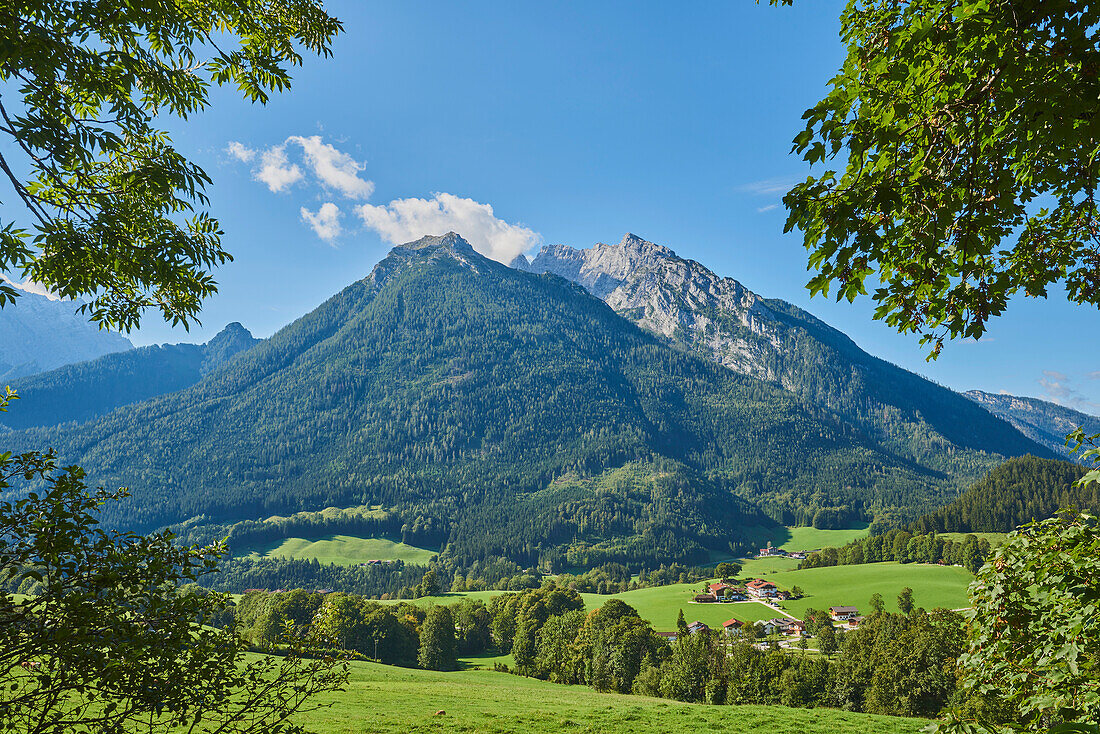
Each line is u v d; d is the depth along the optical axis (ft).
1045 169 13.97
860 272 14.82
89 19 19.34
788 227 14.52
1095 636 19.04
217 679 17.11
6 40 16.83
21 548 14.38
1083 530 20.57
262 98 26.25
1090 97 11.02
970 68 13.08
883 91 13.58
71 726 14.84
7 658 13.88
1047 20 11.66
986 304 15.90
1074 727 10.00
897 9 15.15
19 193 18.67
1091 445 21.90
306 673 19.60
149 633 15.52
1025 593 22.02
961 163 13.16
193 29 23.82
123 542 16.07
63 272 21.62
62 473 15.46
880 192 13.06
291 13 25.89
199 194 22.49
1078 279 17.24
